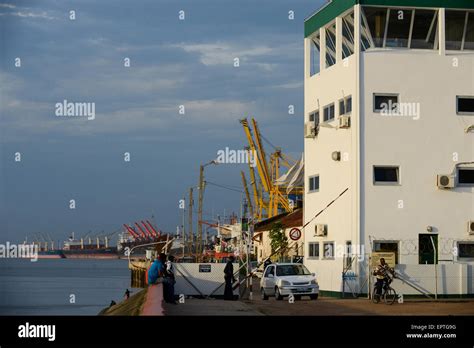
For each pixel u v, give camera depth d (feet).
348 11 134.31
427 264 123.24
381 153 128.67
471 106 131.64
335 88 137.59
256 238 272.10
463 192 129.80
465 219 129.70
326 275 136.15
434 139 129.80
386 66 129.59
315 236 140.26
